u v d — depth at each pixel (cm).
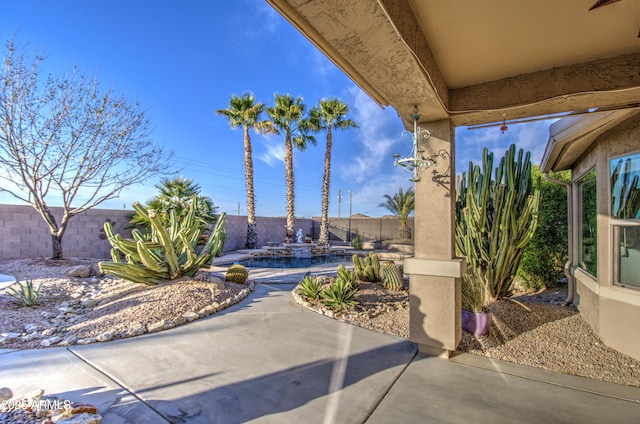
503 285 492
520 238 464
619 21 215
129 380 276
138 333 391
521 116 329
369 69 230
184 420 221
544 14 209
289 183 1655
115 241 566
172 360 318
